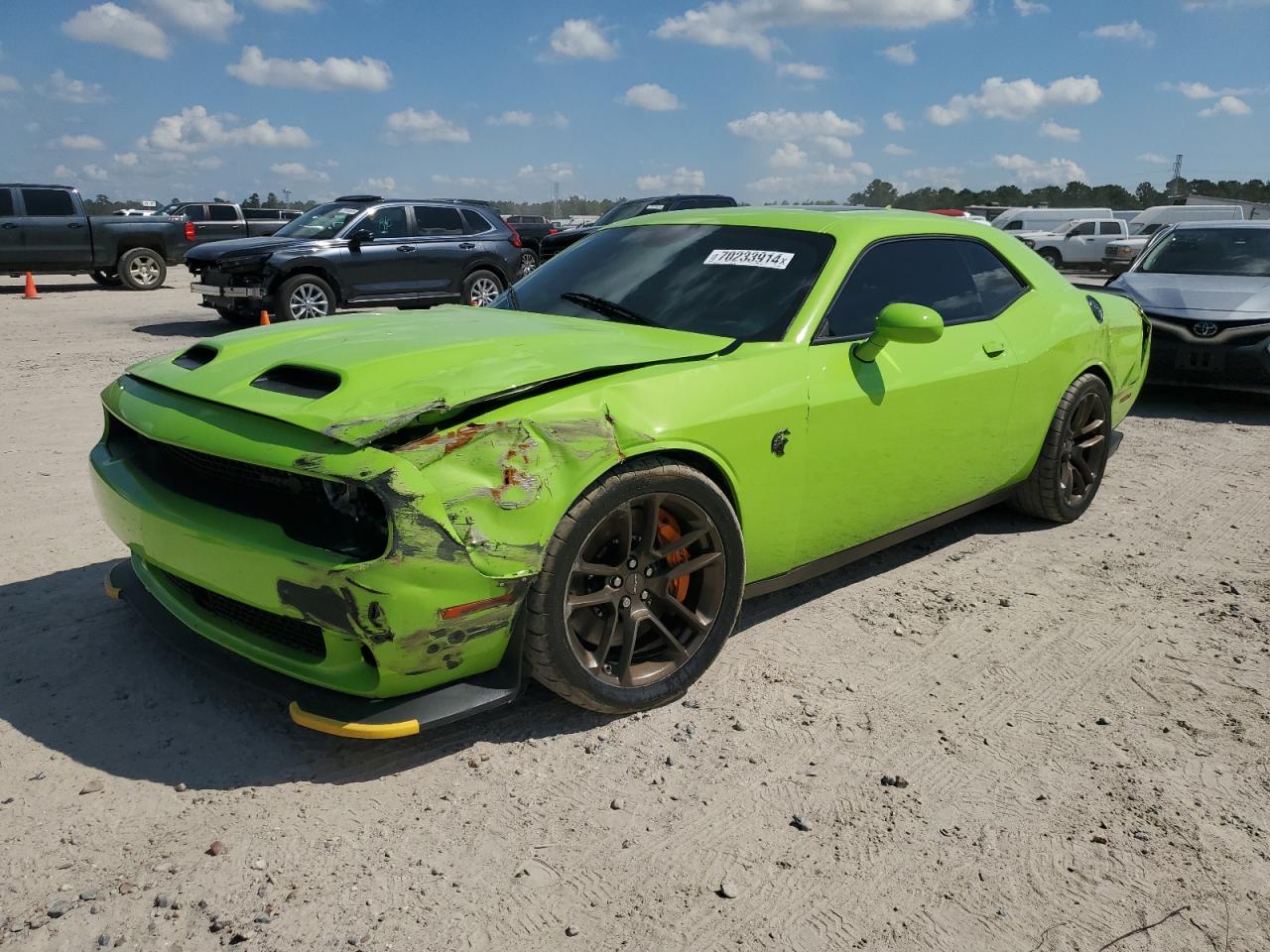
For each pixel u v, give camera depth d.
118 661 3.17
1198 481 5.82
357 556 2.38
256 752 2.71
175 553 2.70
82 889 2.15
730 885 2.25
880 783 2.68
